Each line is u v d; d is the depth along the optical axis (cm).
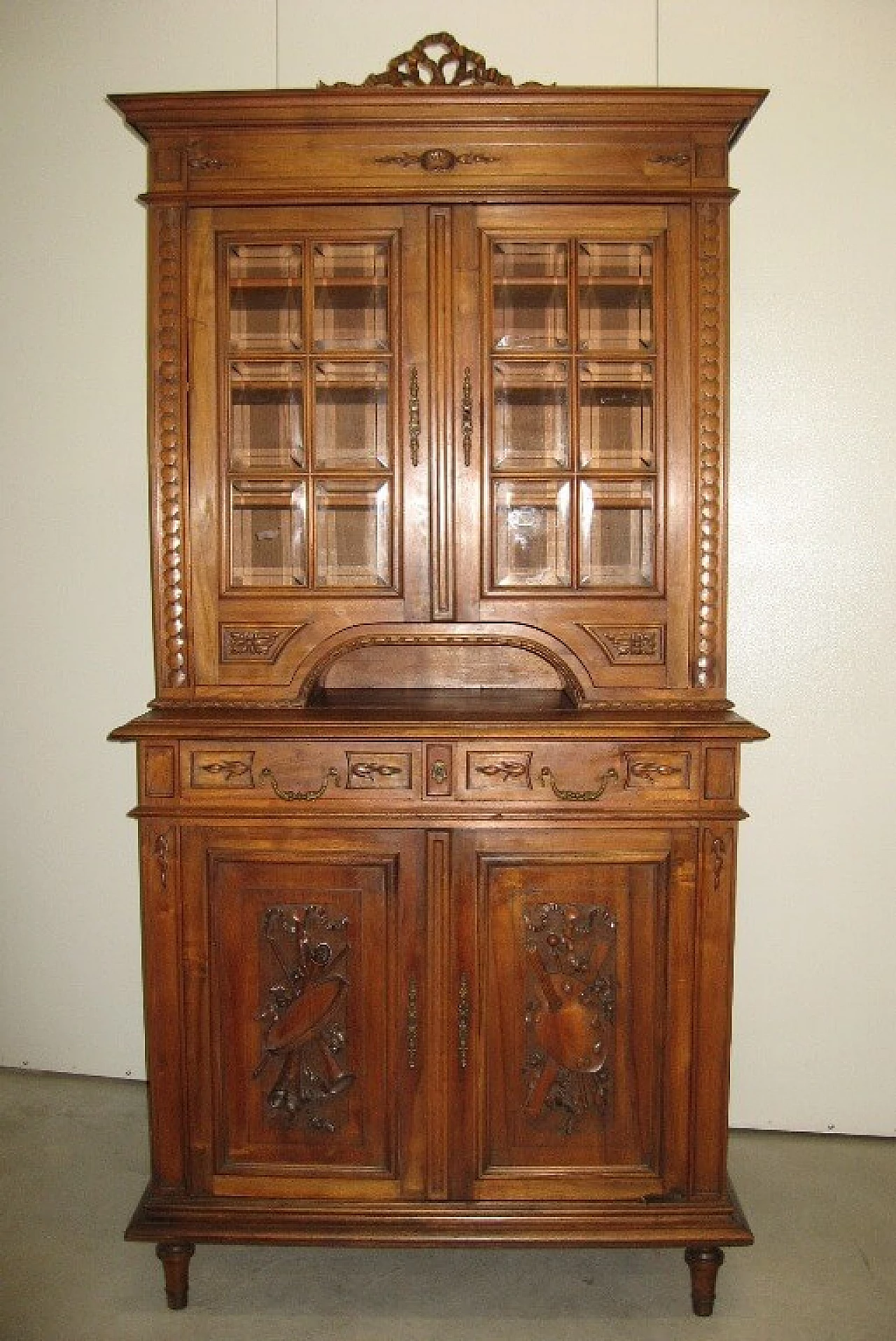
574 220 197
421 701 214
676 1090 193
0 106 257
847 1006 255
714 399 196
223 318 199
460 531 201
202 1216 193
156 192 196
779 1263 209
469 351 199
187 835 192
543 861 190
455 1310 196
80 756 269
